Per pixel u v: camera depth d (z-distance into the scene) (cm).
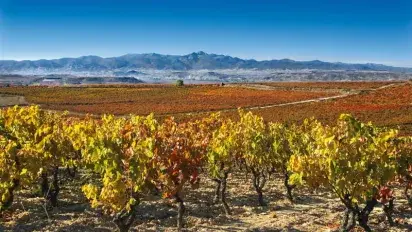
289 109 9231
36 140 2034
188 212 2183
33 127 2242
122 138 1677
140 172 1517
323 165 1586
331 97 11275
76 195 2430
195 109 9788
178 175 1622
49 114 3103
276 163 2434
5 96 12631
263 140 2419
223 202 2181
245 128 2548
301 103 10312
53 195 2170
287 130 2714
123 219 1602
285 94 12419
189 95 12962
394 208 2356
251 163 2420
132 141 1705
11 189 1750
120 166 1547
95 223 1909
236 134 2439
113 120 2811
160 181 1611
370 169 1564
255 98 11712
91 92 14062
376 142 1680
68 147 2119
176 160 1614
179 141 1712
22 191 2452
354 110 8644
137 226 1900
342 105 9481
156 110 9775
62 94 13438
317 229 1930
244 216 2161
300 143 2362
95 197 1562
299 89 13662
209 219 2072
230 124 2986
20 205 2155
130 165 1509
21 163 1762
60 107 10350
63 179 2833
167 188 1630
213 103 10900
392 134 1716
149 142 1545
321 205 2428
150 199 2381
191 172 1716
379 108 8806
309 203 2486
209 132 2762
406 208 2364
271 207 2353
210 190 2731
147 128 1883
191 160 1705
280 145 2405
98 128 2316
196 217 2098
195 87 15325
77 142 2042
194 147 1759
